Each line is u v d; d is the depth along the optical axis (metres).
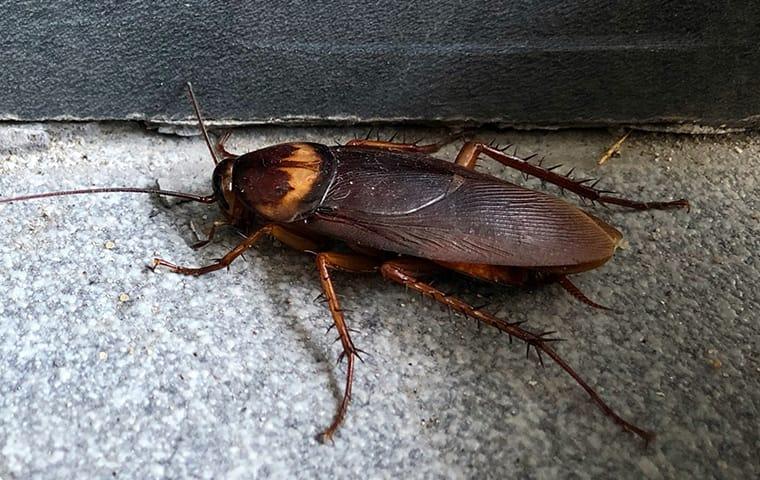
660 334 0.08
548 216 0.07
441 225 0.07
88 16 0.08
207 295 0.08
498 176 0.10
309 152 0.08
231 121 0.09
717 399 0.07
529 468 0.07
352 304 0.08
